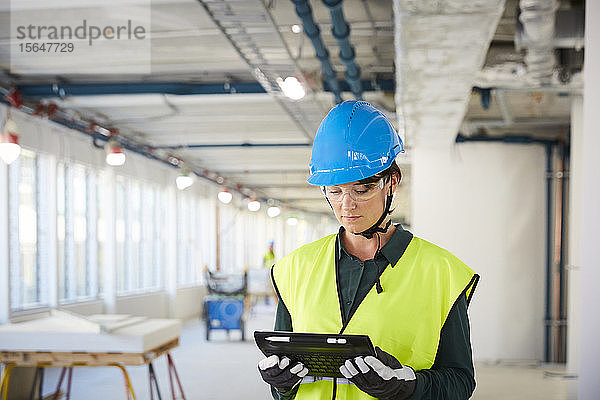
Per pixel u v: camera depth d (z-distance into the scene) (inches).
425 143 328.2
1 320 266.1
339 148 64.9
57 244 323.6
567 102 299.6
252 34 207.2
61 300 353.1
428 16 159.9
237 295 412.2
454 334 66.3
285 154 493.7
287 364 63.2
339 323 66.8
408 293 66.1
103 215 404.5
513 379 293.9
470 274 66.7
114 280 404.2
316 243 72.5
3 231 266.7
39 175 322.7
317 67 267.9
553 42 193.9
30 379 245.1
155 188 505.0
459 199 345.1
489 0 150.7
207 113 340.8
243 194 740.0
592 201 122.4
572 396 252.5
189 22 211.5
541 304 342.0
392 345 65.3
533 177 345.1
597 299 121.8
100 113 337.1
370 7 206.8
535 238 343.3
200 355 352.2
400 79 209.8
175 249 522.6
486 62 224.7
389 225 69.7
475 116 337.7
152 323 198.8
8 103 279.3
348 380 62.1
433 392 62.5
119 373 299.7
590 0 123.0
